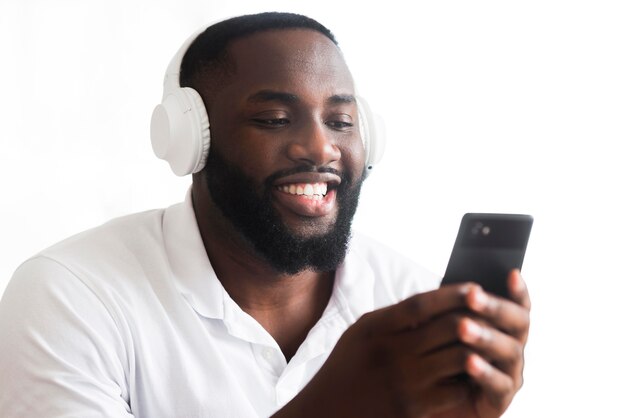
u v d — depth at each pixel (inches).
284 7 93.6
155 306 53.9
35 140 88.2
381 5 94.8
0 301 54.7
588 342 92.3
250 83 52.6
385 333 33.0
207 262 55.1
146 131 90.4
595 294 92.7
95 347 50.8
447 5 94.7
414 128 95.3
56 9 88.4
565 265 93.4
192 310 54.4
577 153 93.7
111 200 89.7
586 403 91.8
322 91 52.9
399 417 33.3
